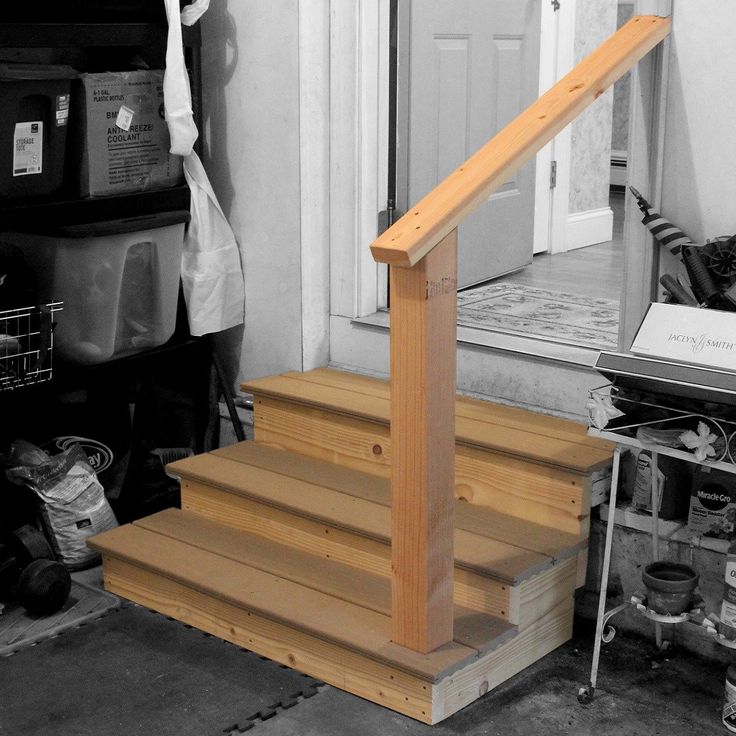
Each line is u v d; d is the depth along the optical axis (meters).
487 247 4.51
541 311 4.06
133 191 3.53
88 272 3.43
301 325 3.75
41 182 3.29
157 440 3.98
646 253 2.94
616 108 7.66
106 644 2.98
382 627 2.71
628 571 2.97
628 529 2.94
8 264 3.36
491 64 4.34
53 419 3.85
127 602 3.20
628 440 2.50
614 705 2.71
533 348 3.33
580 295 4.36
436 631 2.59
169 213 3.58
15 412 3.77
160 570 3.04
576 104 2.55
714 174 2.83
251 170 3.77
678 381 2.41
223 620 2.97
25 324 3.36
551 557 2.79
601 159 5.54
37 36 3.19
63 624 3.06
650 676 2.83
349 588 2.90
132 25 3.43
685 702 2.73
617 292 4.43
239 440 3.82
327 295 3.78
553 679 2.81
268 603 2.84
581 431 3.11
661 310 2.55
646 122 2.88
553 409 3.26
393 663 2.57
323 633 2.70
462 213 2.34
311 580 2.95
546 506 2.95
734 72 2.75
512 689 2.77
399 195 3.98
